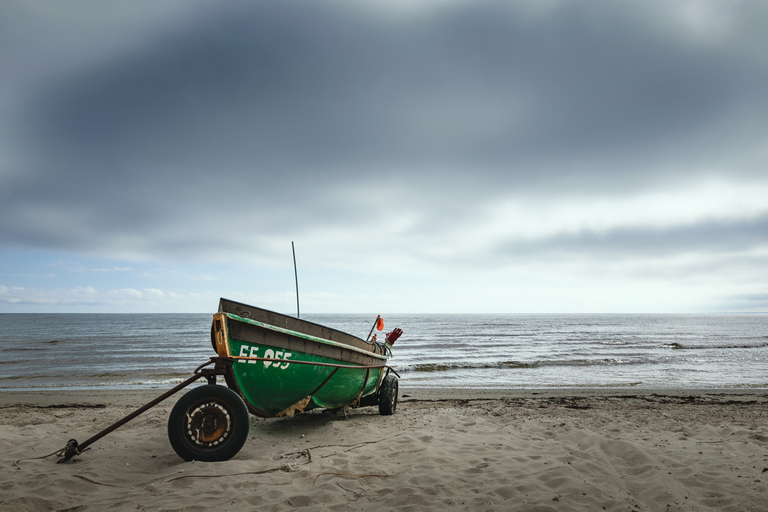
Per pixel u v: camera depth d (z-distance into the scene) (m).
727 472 4.60
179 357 27.11
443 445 5.97
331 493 4.11
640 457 5.16
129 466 5.11
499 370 21.25
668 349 35.38
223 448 5.07
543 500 3.88
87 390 14.52
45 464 5.10
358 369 7.96
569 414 8.80
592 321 141.00
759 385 16.00
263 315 6.01
